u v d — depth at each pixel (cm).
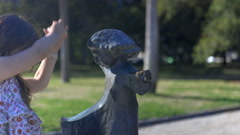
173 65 2875
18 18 164
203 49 1597
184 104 899
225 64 2658
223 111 852
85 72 2255
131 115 201
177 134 629
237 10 1548
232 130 659
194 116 787
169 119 738
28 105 167
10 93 159
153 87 1102
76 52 2583
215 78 1784
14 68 149
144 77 179
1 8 1944
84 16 2536
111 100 202
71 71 2325
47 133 553
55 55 202
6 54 157
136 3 2628
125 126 200
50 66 201
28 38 159
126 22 2367
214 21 1580
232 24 1506
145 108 820
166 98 1002
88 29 2384
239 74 2072
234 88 1305
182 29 2270
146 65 1116
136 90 187
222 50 1570
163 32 2486
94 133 211
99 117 209
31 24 171
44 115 626
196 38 2262
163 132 645
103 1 2559
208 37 1619
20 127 153
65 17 1542
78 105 798
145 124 699
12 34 156
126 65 200
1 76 150
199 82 1556
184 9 2028
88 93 1103
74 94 1070
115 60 201
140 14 2378
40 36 169
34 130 162
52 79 1725
